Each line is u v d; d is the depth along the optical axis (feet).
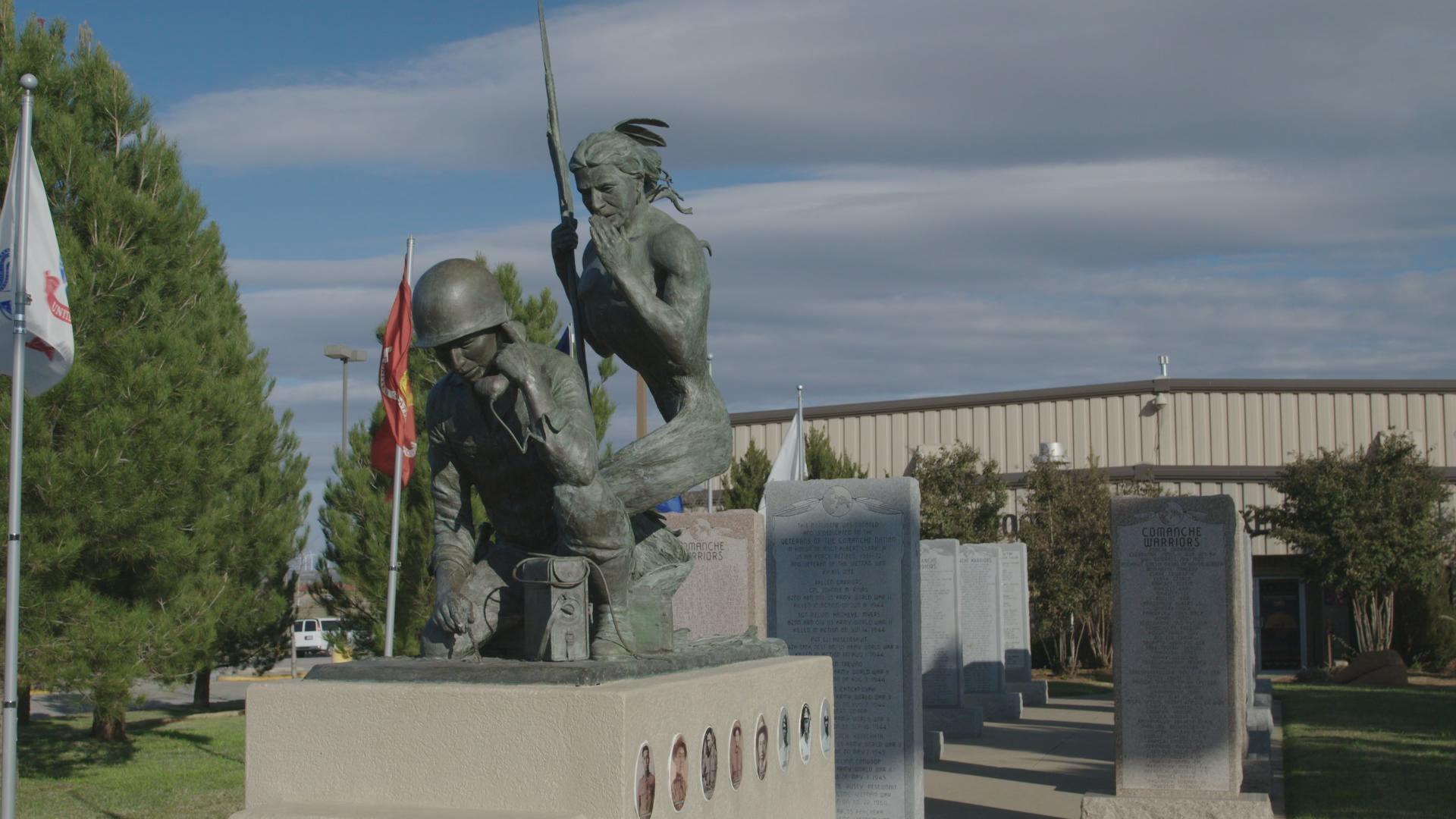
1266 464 104.22
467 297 14.05
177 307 43.14
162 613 41.50
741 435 118.52
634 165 16.44
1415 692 77.30
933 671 58.03
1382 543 88.17
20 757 50.01
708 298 16.56
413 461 42.75
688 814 13.33
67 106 41.68
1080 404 108.37
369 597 51.67
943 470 95.55
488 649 14.57
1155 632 34.91
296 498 65.31
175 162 43.42
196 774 46.06
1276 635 102.01
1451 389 102.17
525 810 12.18
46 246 29.84
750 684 15.33
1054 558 90.79
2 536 36.88
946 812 37.88
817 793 17.83
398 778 12.67
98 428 37.29
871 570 34.50
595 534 14.06
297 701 13.08
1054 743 54.29
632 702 12.12
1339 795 38.81
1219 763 34.22
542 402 13.98
